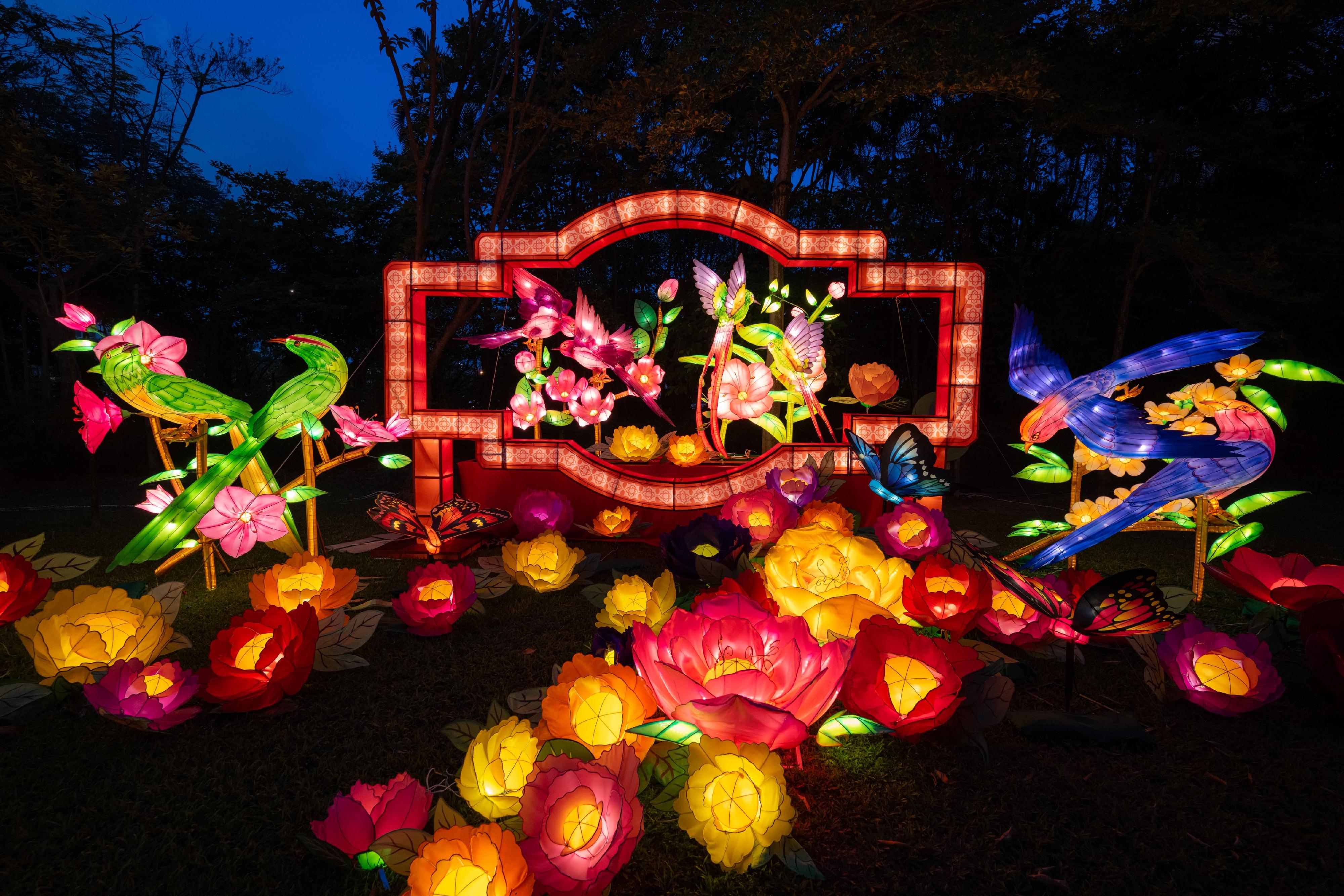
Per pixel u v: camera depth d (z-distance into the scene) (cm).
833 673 132
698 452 490
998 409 1313
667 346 1066
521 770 127
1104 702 200
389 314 433
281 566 242
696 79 718
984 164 1022
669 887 125
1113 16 671
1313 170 965
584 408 550
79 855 138
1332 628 185
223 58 1238
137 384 308
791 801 150
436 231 1207
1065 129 880
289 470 1064
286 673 189
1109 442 273
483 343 439
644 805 145
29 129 634
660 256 1432
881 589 201
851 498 428
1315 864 132
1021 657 229
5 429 991
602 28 828
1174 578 352
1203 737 180
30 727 191
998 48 696
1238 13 764
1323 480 973
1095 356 1047
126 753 177
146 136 1191
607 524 406
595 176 1217
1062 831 141
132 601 219
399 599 247
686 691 123
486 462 436
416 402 438
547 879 101
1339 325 1046
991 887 125
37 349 1432
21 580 236
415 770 167
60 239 605
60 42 1011
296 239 1349
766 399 495
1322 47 866
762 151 1201
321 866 133
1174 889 125
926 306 1309
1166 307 1132
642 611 197
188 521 315
